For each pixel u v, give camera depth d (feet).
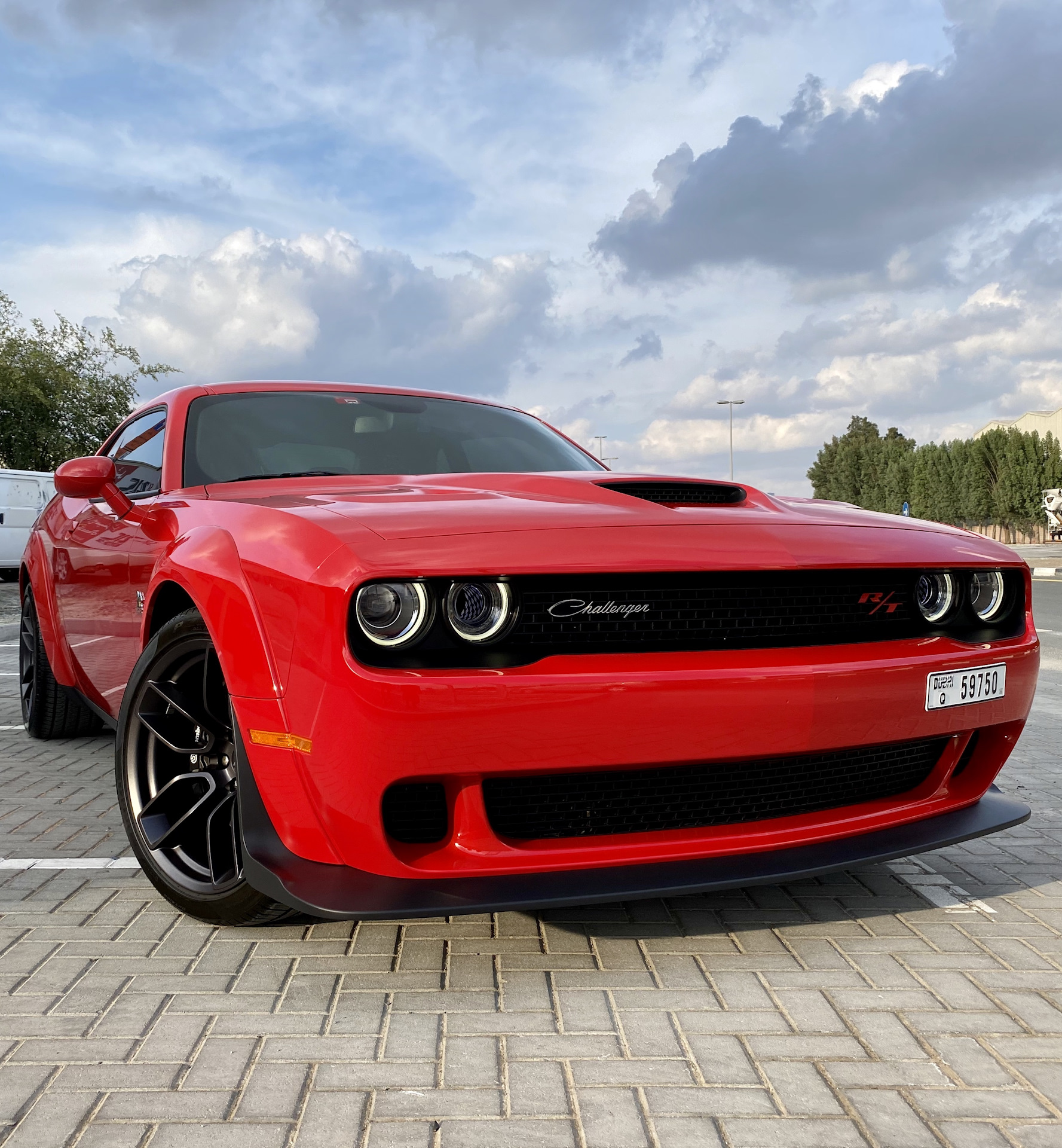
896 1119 4.88
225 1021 5.84
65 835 9.73
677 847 6.36
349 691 5.70
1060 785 11.95
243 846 6.40
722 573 6.32
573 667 5.91
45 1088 5.11
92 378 98.94
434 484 7.93
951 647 7.11
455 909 5.75
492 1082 5.19
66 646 12.27
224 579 6.50
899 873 8.67
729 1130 4.77
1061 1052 5.54
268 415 9.97
